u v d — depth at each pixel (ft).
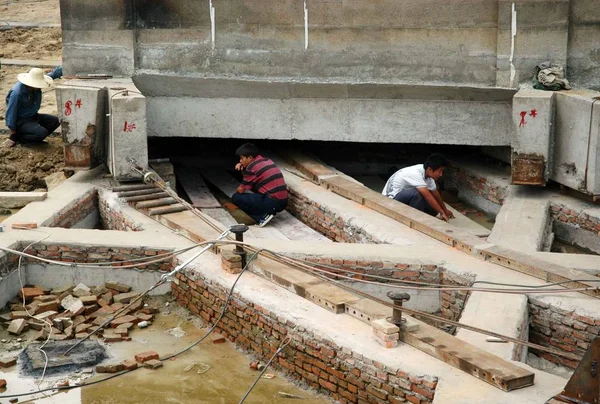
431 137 40.68
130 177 37.22
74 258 31.65
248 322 27.94
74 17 40.93
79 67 41.50
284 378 26.48
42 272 31.81
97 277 31.86
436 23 39.32
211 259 30.58
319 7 39.91
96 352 27.81
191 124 41.75
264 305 27.12
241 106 41.39
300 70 40.83
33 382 26.23
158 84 41.09
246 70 41.16
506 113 39.52
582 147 35.29
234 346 28.63
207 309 29.86
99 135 38.81
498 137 39.91
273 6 40.16
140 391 25.94
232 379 26.61
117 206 35.65
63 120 38.22
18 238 31.68
